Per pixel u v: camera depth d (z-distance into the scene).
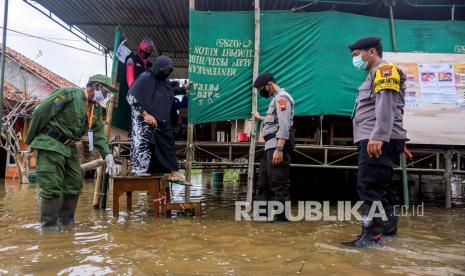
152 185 4.96
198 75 5.79
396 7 7.12
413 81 6.01
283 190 4.76
